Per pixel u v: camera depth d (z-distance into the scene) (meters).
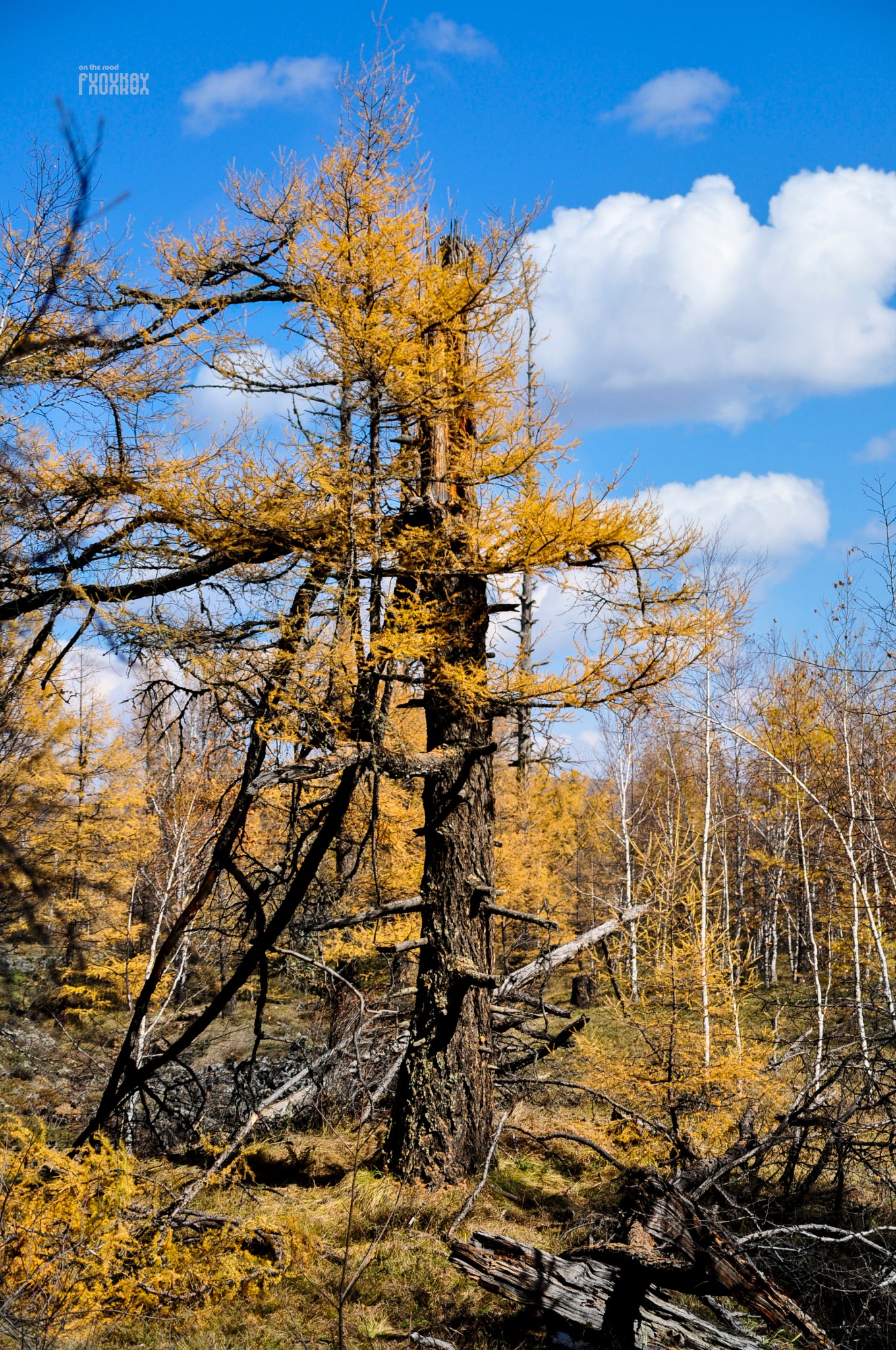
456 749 8.13
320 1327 5.20
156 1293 5.40
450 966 8.16
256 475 6.41
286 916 7.49
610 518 6.98
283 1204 7.20
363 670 6.64
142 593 7.62
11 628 7.86
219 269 7.41
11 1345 4.54
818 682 14.00
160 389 6.66
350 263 6.68
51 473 6.72
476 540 7.37
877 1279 4.84
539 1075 10.88
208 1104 11.09
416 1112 7.96
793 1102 7.25
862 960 11.45
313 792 8.59
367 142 6.74
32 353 4.73
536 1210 7.24
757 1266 5.34
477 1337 5.04
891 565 10.58
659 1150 7.54
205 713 7.83
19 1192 5.50
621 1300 4.57
